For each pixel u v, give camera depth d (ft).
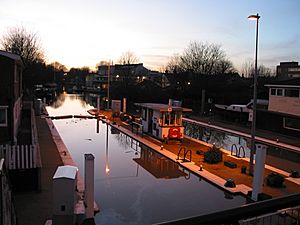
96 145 78.89
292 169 60.34
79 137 88.84
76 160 63.31
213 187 48.93
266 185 48.49
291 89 97.71
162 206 41.04
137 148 76.43
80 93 327.06
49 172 48.37
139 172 56.54
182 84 189.37
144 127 92.68
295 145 82.02
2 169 19.38
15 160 38.47
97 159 65.26
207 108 156.56
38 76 219.61
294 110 96.07
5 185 20.94
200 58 219.00
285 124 99.14
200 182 51.52
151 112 88.94
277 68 333.01
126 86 189.78
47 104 188.96
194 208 40.60
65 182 30.94
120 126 105.19
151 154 70.59
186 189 47.91
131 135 89.35
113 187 48.11
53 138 77.25
